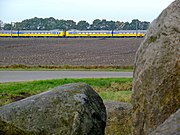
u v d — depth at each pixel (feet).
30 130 23.57
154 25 28.66
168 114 25.95
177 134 16.49
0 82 86.17
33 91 74.64
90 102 25.79
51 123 23.84
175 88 26.04
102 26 593.42
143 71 27.78
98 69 127.03
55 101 24.73
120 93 70.54
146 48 28.30
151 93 26.91
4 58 178.60
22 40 333.21
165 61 26.66
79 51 221.05
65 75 104.78
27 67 132.87
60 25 610.65
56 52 215.10
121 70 123.34
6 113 24.22
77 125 23.90
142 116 27.45
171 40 26.84
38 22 609.42
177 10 27.84
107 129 37.29
